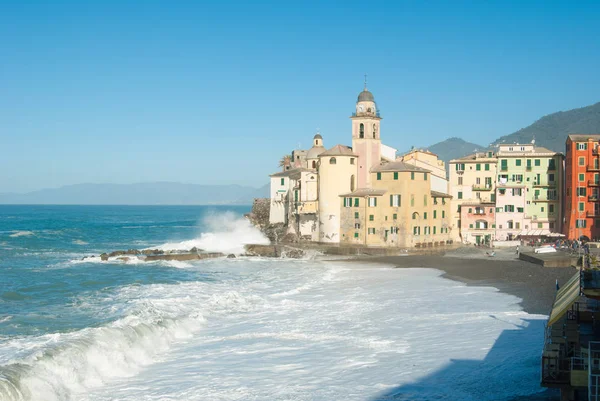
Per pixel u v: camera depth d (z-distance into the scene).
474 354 36.94
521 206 111.31
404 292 61.69
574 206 104.06
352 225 109.25
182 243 115.06
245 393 31.53
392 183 106.81
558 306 27.73
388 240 106.25
